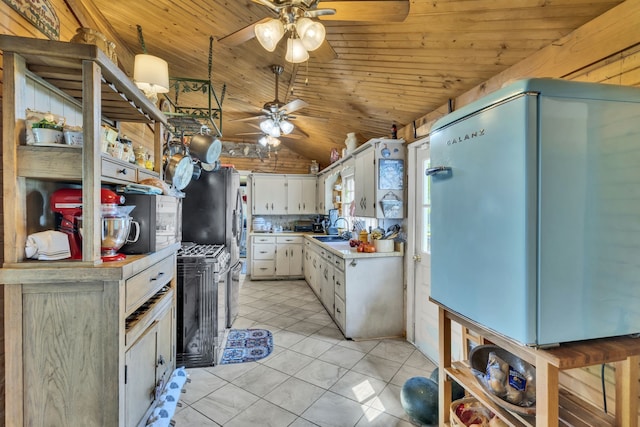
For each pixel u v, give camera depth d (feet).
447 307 4.30
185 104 13.89
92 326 3.79
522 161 2.95
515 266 3.05
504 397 3.70
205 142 8.27
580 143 2.99
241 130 18.51
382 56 6.85
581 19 4.32
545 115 2.92
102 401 3.82
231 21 7.31
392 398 6.75
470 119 3.76
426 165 8.91
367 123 11.03
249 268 18.90
